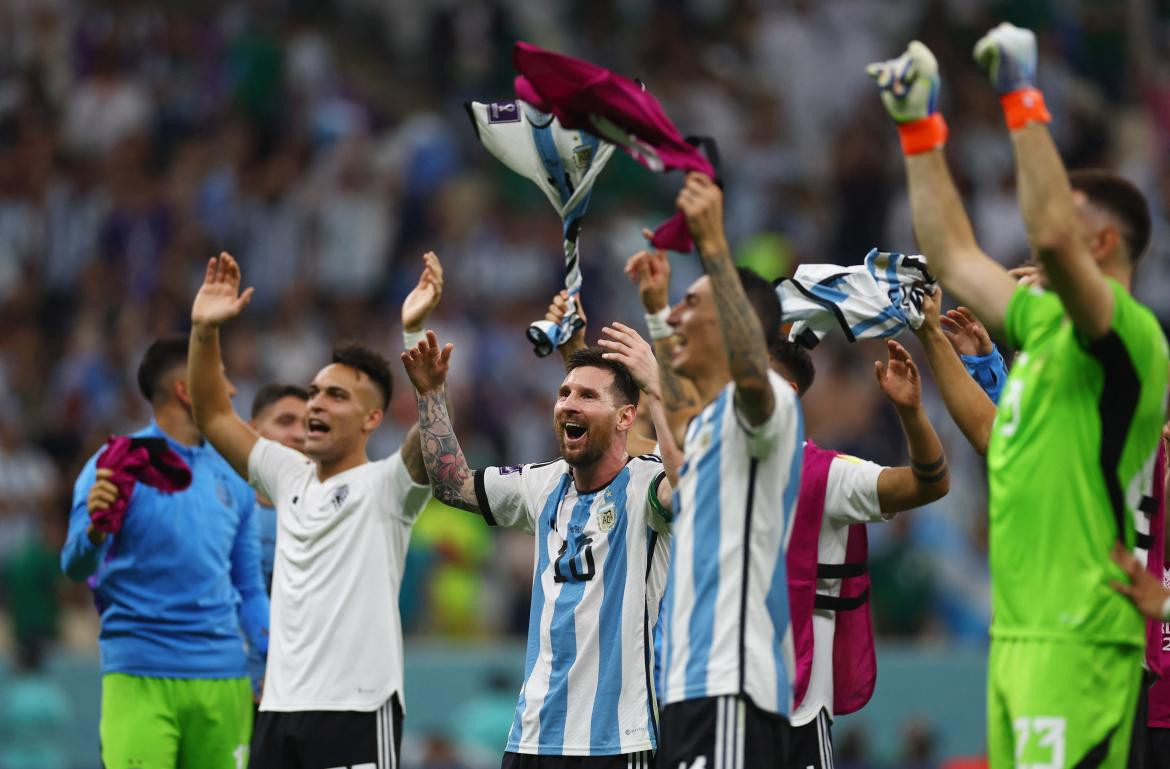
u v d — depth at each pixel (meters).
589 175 12.65
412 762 24.88
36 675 24.55
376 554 13.68
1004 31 9.86
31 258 38.50
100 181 39.53
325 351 36.12
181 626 15.33
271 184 39.22
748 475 10.46
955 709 26.25
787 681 10.44
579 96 10.78
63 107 41.47
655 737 12.66
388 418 31.89
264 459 14.27
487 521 13.77
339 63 45.69
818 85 43.88
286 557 13.91
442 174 40.34
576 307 13.27
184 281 37.34
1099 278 9.73
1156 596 9.77
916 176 10.42
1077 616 9.80
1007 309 10.32
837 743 24.78
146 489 15.35
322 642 13.47
